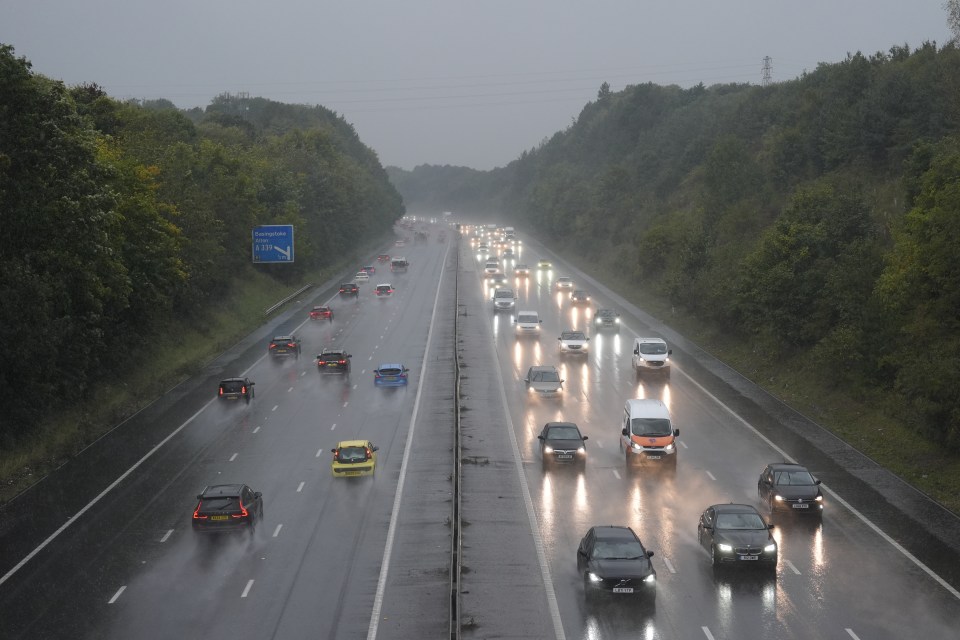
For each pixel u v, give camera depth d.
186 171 148.38
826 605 42.62
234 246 171.62
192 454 73.88
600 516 56.50
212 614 42.25
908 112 150.12
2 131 72.12
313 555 50.22
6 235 73.50
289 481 65.44
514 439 76.88
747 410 87.81
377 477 66.06
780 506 56.56
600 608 42.34
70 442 75.50
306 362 118.44
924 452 69.31
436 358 118.81
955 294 67.69
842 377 88.62
